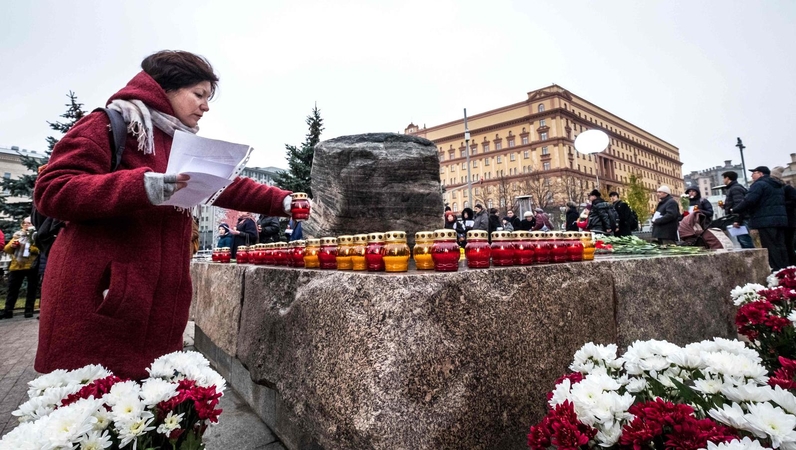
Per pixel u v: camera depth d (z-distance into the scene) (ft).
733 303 9.38
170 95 5.23
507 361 4.71
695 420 3.09
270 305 6.30
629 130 232.73
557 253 6.12
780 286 8.57
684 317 7.80
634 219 24.48
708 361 4.05
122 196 3.91
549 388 5.12
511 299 4.90
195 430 3.83
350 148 7.71
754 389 3.47
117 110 4.73
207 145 4.51
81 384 3.85
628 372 4.34
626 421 3.34
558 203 143.64
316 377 4.73
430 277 4.27
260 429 6.78
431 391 4.02
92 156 4.36
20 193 32.91
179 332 5.30
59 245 4.66
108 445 3.07
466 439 4.17
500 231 5.56
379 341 4.05
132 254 4.67
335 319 4.58
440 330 4.19
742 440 2.82
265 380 6.14
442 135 214.69
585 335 5.78
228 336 8.21
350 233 7.69
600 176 193.77
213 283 9.86
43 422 3.01
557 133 177.06
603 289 6.23
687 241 18.12
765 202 17.93
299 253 6.81
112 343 4.52
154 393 3.55
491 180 185.47
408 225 7.79
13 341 15.39
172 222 5.19
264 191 6.79
